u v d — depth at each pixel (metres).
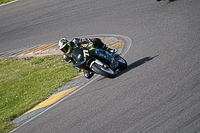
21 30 62.12
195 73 23.20
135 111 20.61
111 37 44.78
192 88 21.02
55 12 64.38
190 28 36.00
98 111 22.66
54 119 24.73
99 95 25.56
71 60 27.81
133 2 55.22
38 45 54.09
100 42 28.45
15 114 30.45
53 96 31.34
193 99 19.56
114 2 58.44
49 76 39.53
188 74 23.45
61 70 40.09
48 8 67.81
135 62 31.09
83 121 22.09
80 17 57.62
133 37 41.28
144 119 19.25
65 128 22.23
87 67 27.30
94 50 27.16
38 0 76.00
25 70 46.28
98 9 57.91
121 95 23.83
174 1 49.31
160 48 32.81
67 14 61.19
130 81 25.95
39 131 23.69
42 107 29.41
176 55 28.73
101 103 23.81
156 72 26.02
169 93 21.41
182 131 16.83
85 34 49.97
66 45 26.88
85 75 29.31
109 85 26.88
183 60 26.81
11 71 48.12
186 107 18.94
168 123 17.97
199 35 32.50
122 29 46.19
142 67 28.45
